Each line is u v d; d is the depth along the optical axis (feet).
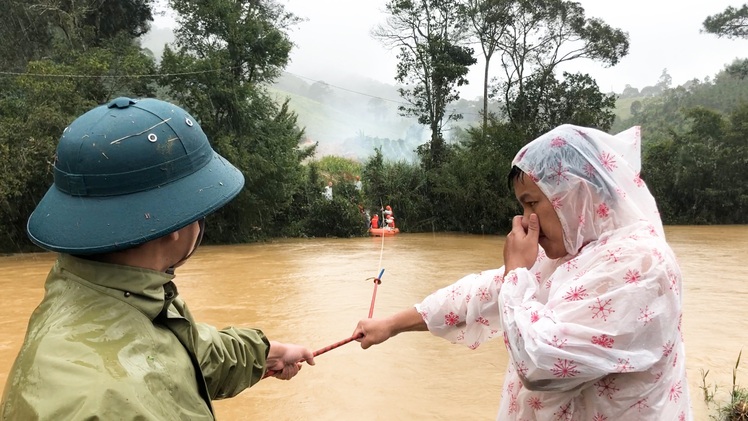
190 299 28.07
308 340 20.35
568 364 4.82
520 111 92.58
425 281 33.96
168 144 3.99
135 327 3.66
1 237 50.42
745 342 19.98
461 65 86.17
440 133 87.71
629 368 4.85
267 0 70.13
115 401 3.16
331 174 85.87
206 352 5.32
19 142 50.44
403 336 20.53
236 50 63.10
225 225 62.28
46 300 3.84
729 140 99.19
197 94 59.11
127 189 3.86
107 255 3.88
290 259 46.44
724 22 132.26
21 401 3.20
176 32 64.49
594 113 91.15
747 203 96.99
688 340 20.21
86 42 70.13
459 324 6.88
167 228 3.86
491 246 58.49
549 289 5.73
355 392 15.15
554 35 92.12
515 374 5.98
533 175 5.49
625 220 5.47
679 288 5.25
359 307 26.11
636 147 5.76
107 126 3.89
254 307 26.16
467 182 76.95
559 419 5.37
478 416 13.61
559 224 5.55
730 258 46.62
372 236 73.05
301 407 14.16
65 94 54.19
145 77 59.16
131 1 80.23
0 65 74.43
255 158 60.75
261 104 63.26
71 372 3.22
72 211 3.81
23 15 74.84
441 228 80.02
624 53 93.30
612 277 5.02
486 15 88.69
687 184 98.89
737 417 13.38
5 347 19.81
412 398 14.73
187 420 3.63
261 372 6.02
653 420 5.08
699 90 209.97
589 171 5.41
